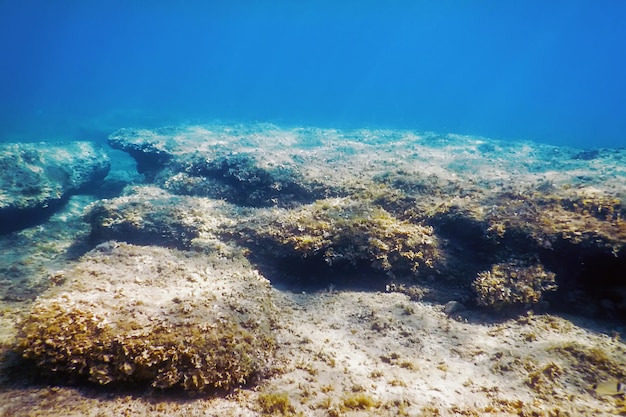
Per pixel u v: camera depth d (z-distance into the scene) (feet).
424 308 6.91
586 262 6.85
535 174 11.66
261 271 7.92
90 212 9.90
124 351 4.58
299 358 5.52
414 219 8.62
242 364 4.97
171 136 19.10
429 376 5.23
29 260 9.16
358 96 75.36
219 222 9.29
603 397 4.77
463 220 8.14
